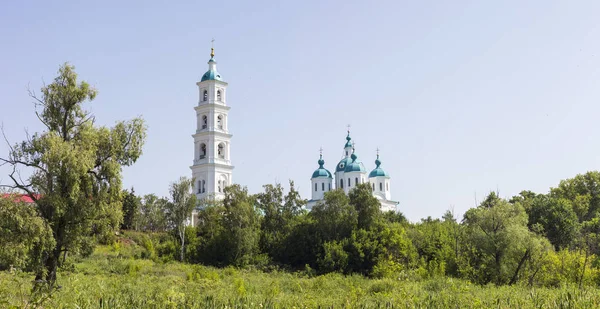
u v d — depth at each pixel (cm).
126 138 4356
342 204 8812
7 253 3644
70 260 4825
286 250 8875
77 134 4319
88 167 4022
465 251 7038
